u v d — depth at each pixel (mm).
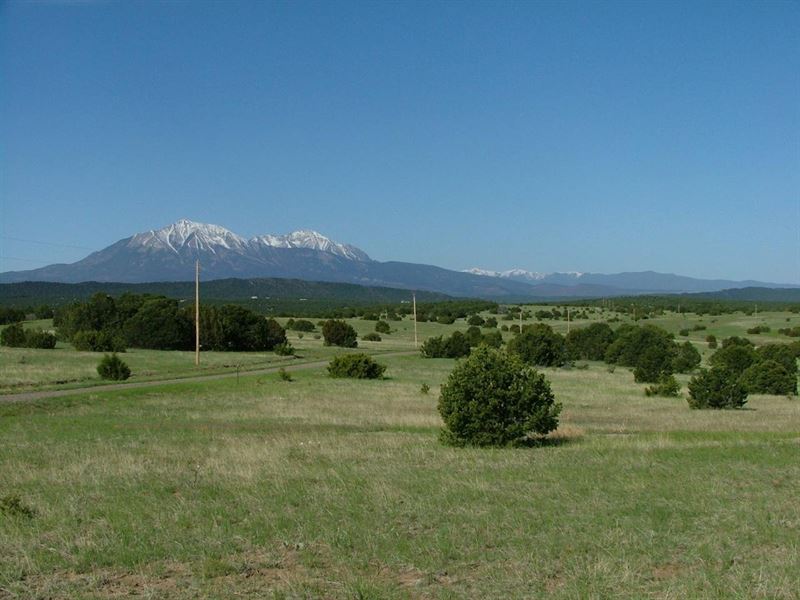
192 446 21281
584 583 8641
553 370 76125
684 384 59562
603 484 14906
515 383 21734
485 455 19500
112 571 9258
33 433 25172
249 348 93500
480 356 22203
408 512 12273
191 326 91062
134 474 16016
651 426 28750
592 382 60688
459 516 11984
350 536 10742
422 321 156125
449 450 20656
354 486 14531
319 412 34562
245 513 12250
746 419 32094
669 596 8203
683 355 77312
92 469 16719
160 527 11312
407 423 28969
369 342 111188
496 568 9297
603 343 96250
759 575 8883
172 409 35812
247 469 16438
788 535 10898
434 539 10570
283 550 10125
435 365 76438
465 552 9984
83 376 51094
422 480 15234
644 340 83375
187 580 8891
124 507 12633
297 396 43594
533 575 9016
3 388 43031
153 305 90938
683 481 15297
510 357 22344
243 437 23969
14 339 79438
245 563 9492
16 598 8250
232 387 48438
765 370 53562
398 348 101312
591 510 12516
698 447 20781
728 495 13852
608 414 35094
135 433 25297
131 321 89188
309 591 8406
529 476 15906
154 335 88062
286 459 18219
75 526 11383
